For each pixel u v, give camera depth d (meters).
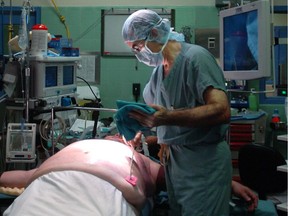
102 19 4.51
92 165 1.60
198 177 1.86
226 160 1.88
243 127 3.77
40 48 2.72
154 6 4.48
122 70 4.54
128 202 1.58
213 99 1.70
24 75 2.68
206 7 4.42
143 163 2.02
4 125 2.94
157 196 2.25
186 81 1.86
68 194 1.41
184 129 1.86
